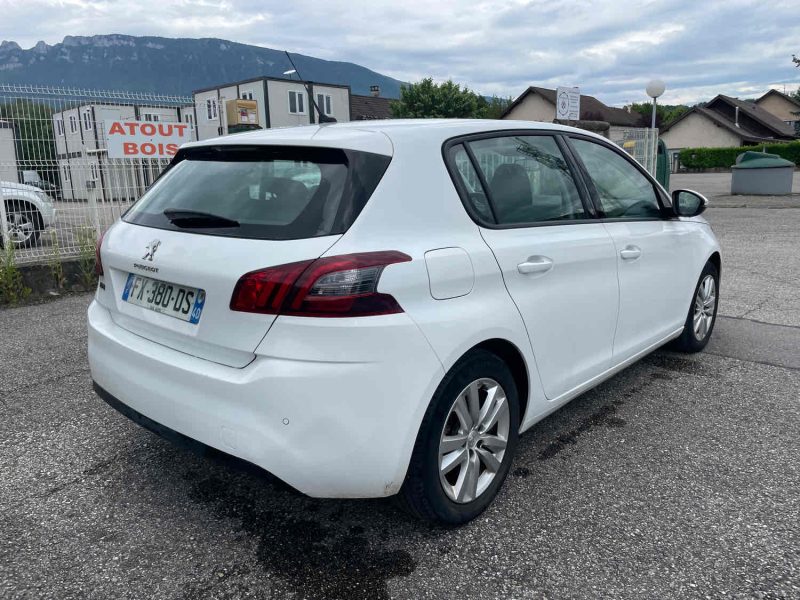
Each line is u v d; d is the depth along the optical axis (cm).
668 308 422
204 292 239
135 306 274
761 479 308
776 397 414
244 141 274
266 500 293
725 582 232
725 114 6775
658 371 464
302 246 223
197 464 327
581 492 297
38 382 448
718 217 1524
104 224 829
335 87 5244
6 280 701
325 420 217
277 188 246
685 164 5353
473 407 262
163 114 922
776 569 239
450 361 240
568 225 320
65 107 791
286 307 217
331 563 245
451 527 267
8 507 286
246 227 238
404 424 229
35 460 331
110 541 261
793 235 1185
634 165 402
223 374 231
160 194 292
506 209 287
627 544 256
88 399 415
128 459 332
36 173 771
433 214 252
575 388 328
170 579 236
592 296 327
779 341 535
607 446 345
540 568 241
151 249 261
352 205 231
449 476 267
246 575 238
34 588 231
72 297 742
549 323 296
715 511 280
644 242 378
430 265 238
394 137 257
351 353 217
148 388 255
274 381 217
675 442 350
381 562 246
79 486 305
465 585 232
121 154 844
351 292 217
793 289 739
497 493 292
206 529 269
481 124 298
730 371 463
